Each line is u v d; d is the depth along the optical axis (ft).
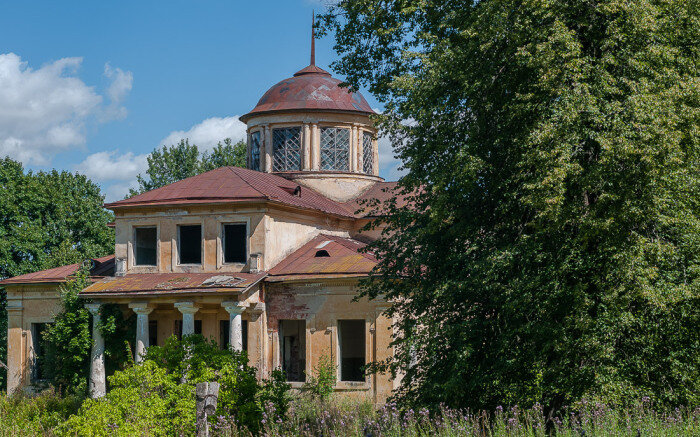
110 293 97.96
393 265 59.98
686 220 47.11
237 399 60.75
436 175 53.36
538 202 45.65
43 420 63.10
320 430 51.90
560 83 47.32
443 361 54.34
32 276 114.21
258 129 125.39
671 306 47.19
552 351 50.37
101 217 170.71
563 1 48.70
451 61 53.78
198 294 94.12
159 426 54.19
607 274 47.57
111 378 57.11
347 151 124.98
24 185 155.12
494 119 53.88
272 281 97.45
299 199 108.58
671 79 46.57
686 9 49.03
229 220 100.48
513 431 42.80
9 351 112.57
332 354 93.30
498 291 51.21
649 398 46.62
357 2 65.26
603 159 44.29
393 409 47.42
